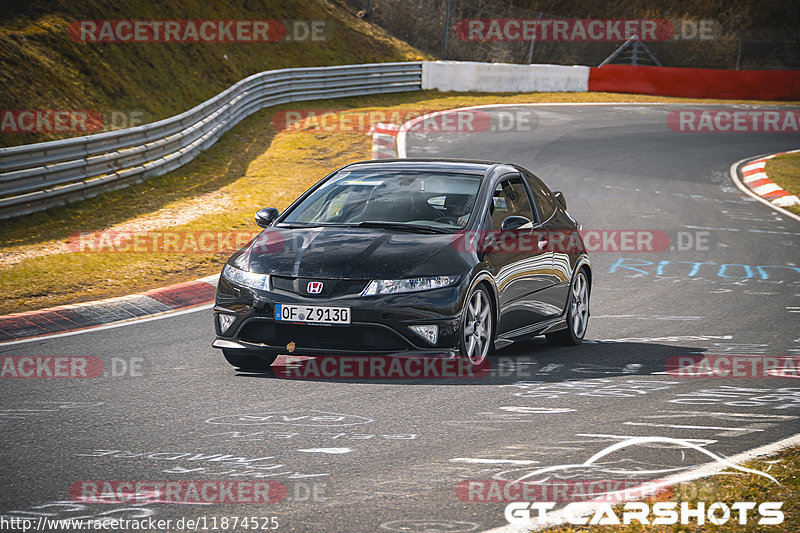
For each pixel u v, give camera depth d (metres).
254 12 118.75
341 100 107.75
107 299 34.19
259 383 23.62
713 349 29.00
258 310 23.81
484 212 26.61
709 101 128.50
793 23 176.25
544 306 28.58
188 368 25.38
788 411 21.31
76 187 54.06
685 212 60.50
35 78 72.19
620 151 84.12
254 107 94.00
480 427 19.61
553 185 67.31
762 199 66.50
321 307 23.19
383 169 28.98
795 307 36.47
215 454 17.58
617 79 131.62
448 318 23.47
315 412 20.75
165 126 67.12
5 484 15.81
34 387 23.17
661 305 36.84
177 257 42.25
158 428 19.42
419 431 19.27
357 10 148.88
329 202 27.62
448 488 15.62
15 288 35.62
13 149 49.81
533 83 126.88
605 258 47.16
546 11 175.75
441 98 115.25
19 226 48.34
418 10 155.12
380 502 14.91
